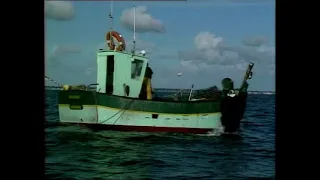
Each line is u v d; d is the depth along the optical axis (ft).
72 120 56.70
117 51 56.59
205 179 38.29
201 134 56.54
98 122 55.62
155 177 38.29
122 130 55.47
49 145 48.55
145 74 58.59
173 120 55.77
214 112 57.00
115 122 55.52
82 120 56.24
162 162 44.04
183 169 41.91
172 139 55.72
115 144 51.47
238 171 40.47
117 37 57.26
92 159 44.24
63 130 55.83
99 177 37.65
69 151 47.32
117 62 56.75
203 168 42.04
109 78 57.72
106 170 40.78
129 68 57.16
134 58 57.26
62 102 57.06
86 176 37.50
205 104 56.54
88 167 40.75
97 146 49.42
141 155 46.78
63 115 57.11
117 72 56.85
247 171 40.73
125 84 57.06
